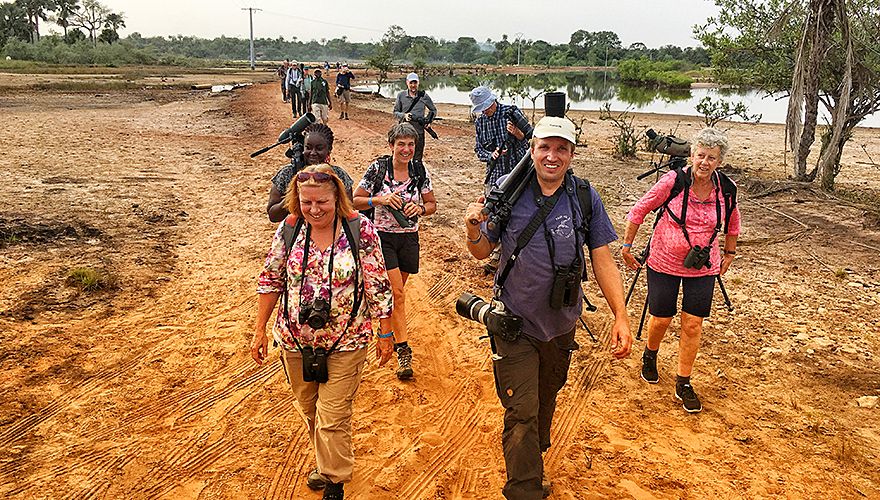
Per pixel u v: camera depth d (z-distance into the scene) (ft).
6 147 47.96
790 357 18.71
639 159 53.62
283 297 11.60
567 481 13.21
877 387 17.10
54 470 12.98
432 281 24.48
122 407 15.33
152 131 63.26
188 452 13.80
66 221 28.89
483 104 23.91
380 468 13.52
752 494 12.92
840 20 37.47
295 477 13.12
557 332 11.48
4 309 19.65
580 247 11.19
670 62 307.17
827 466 13.91
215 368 17.31
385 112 95.09
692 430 15.24
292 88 82.33
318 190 10.79
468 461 13.94
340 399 11.38
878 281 24.48
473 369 18.01
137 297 21.61
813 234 30.42
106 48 309.22
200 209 33.19
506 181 11.14
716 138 14.88
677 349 19.27
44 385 15.99
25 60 260.83
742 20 46.21
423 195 17.57
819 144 62.34
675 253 15.65
